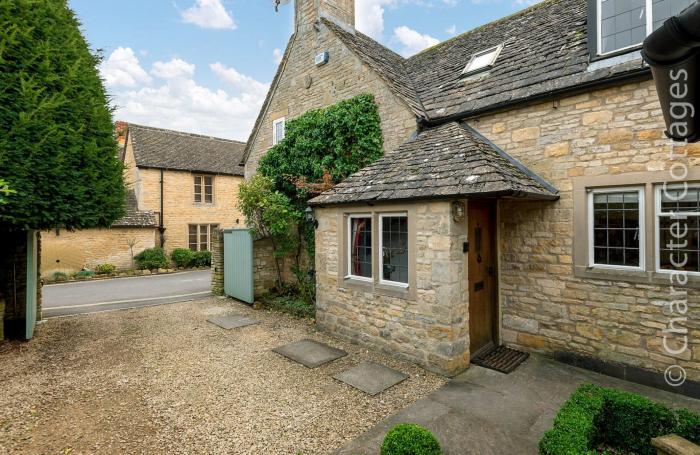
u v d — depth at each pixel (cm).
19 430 356
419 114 704
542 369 506
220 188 2186
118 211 717
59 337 662
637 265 475
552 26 695
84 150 625
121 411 394
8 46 534
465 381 468
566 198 530
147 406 404
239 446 331
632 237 480
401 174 569
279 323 749
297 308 810
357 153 800
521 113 583
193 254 1927
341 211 630
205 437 345
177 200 2012
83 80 641
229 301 982
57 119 591
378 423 368
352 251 637
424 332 504
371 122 792
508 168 514
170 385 457
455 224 481
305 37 1003
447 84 777
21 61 550
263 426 363
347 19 1045
